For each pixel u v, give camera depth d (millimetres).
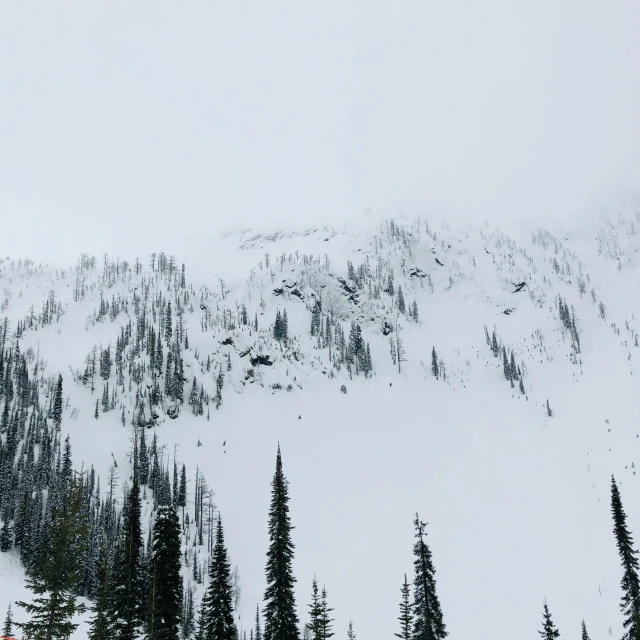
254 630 94000
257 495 153750
